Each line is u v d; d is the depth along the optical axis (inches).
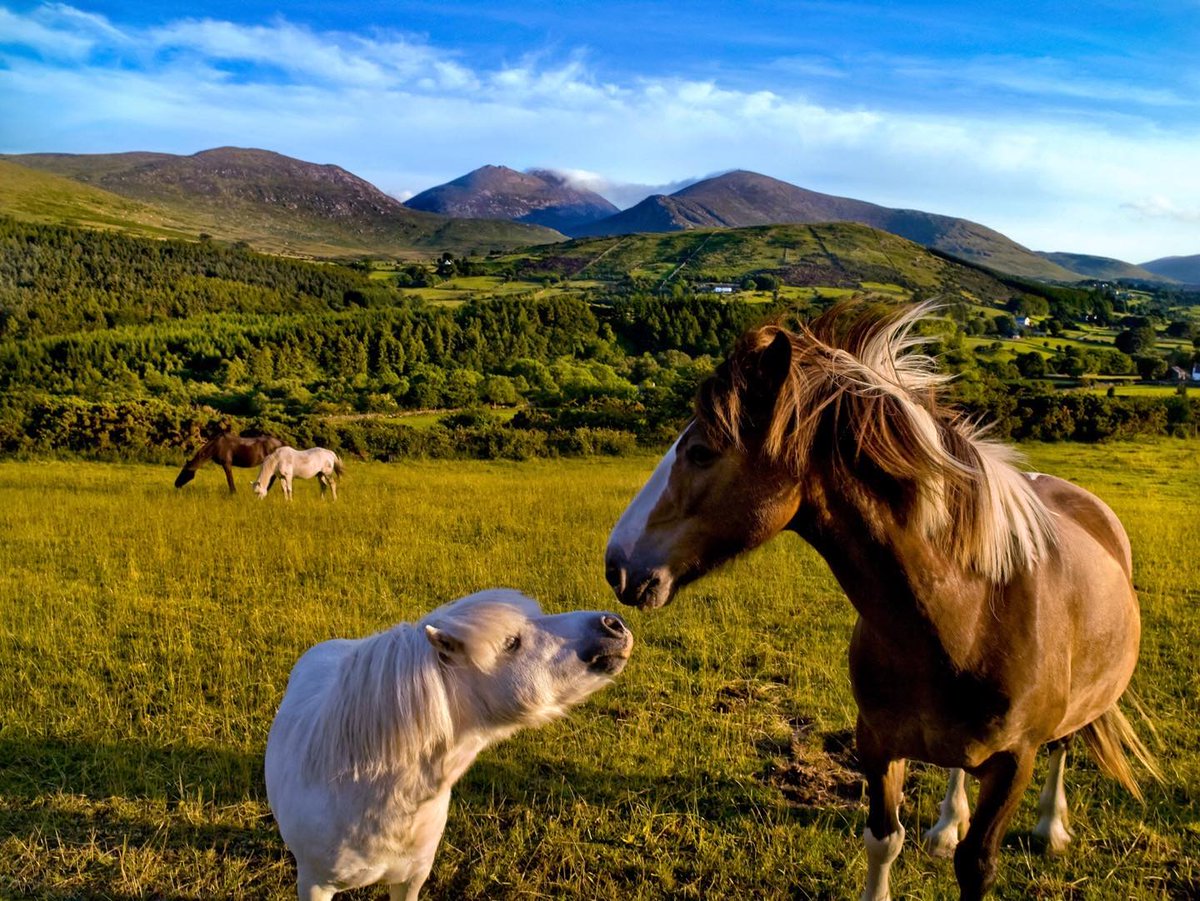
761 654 247.3
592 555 367.6
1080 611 112.1
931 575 95.3
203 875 141.3
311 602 293.1
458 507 512.7
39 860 144.3
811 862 144.5
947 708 101.3
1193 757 180.2
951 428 104.8
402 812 102.3
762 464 92.6
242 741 187.0
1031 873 140.9
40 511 479.2
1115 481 769.6
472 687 99.6
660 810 162.6
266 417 1622.8
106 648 242.7
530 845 150.9
